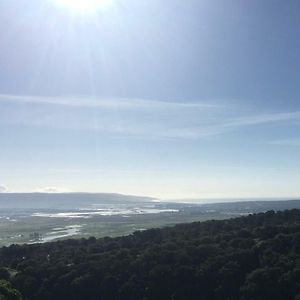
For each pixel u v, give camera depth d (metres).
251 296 65.31
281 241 75.81
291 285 64.81
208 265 70.25
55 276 70.38
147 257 73.00
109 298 67.75
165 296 67.62
